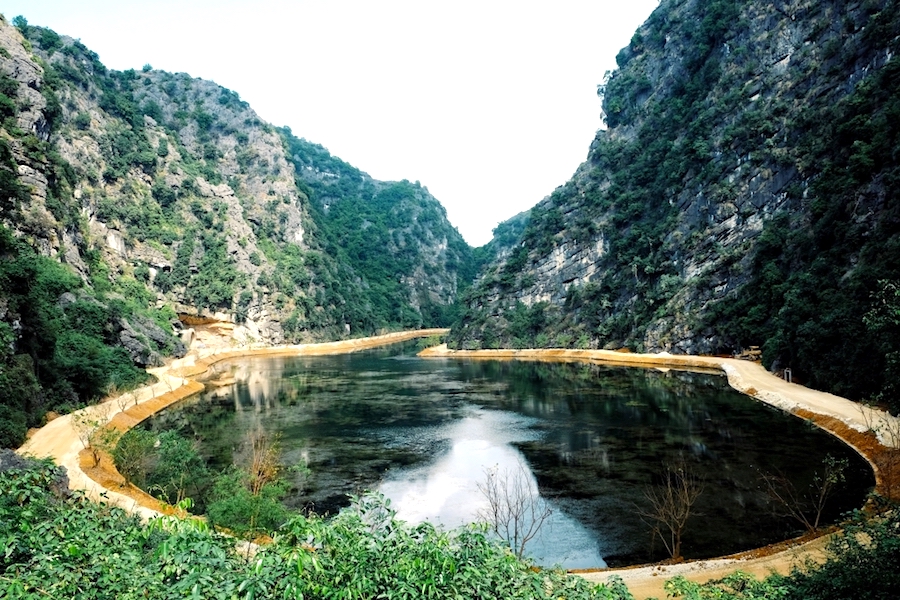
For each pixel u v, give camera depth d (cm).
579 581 944
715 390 5903
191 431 4553
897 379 2320
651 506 2727
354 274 18688
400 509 2812
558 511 2711
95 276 8931
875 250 4812
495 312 12812
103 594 768
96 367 5347
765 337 7094
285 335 13362
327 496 3009
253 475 2716
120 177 11481
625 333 9994
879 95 6238
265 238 14950
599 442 3953
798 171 7738
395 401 5903
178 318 11131
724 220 8788
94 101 12281
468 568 795
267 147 17275
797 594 1184
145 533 863
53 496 1303
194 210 13162
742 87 9625
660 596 1731
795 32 9119
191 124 16688
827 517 2478
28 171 7244
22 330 4416
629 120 13300
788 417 4416
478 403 5703
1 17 9050
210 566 787
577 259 11962
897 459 2941
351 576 764
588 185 13100
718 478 3059
